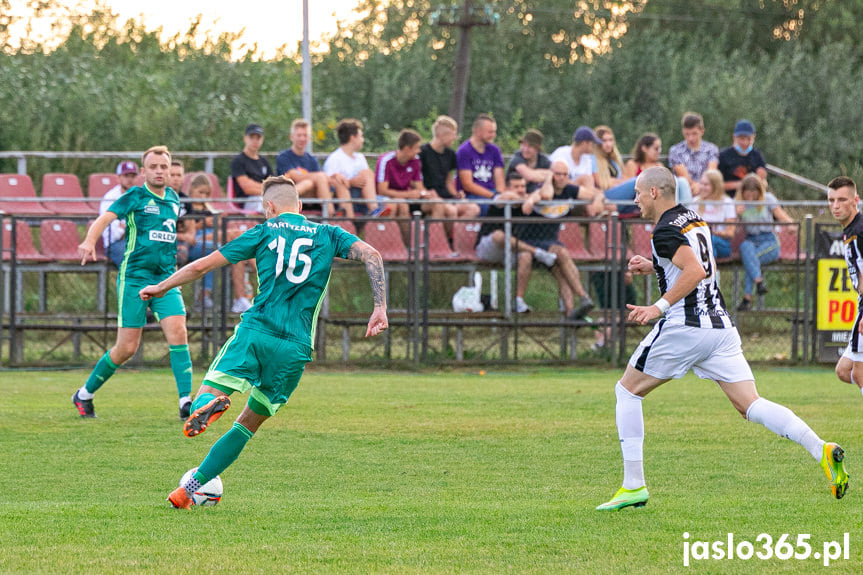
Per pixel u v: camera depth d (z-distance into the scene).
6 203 37.78
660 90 73.38
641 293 35.41
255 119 56.09
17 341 32.50
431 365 32.50
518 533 12.25
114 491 15.25
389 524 12.70
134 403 24.33
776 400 25.62
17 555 11.03
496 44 83.25
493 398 25.84
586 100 74.56
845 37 86.06
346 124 34.34
